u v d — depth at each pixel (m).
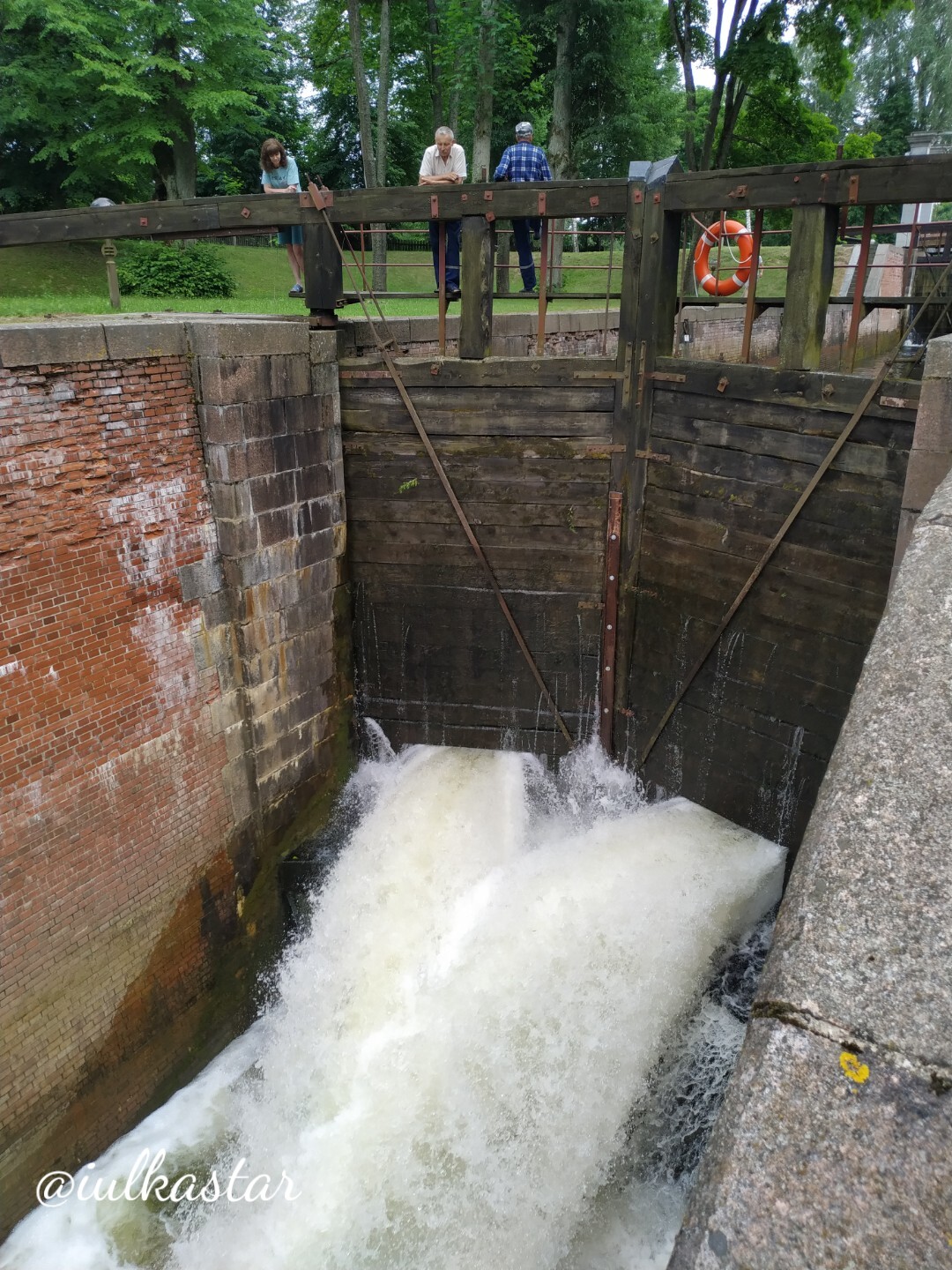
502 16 18.89
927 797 1.88
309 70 33.16
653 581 8.16
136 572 6.47
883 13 19.30
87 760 6.29
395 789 8.85
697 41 22.19
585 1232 5.78
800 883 1.81
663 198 7.02
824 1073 1.46
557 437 8.04
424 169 9.26
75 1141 6.43
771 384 6.85
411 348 8.95
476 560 8.58
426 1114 6.30
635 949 6.92
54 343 5.66
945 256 10.74
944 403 4.91
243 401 6.98
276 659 7.84
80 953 6.38
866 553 6.63
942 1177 1.33
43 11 19.75
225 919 7.63
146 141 22.53
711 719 8.03
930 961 1.59
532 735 9.12
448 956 7.27
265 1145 6.45
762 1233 1.31
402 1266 5.61
